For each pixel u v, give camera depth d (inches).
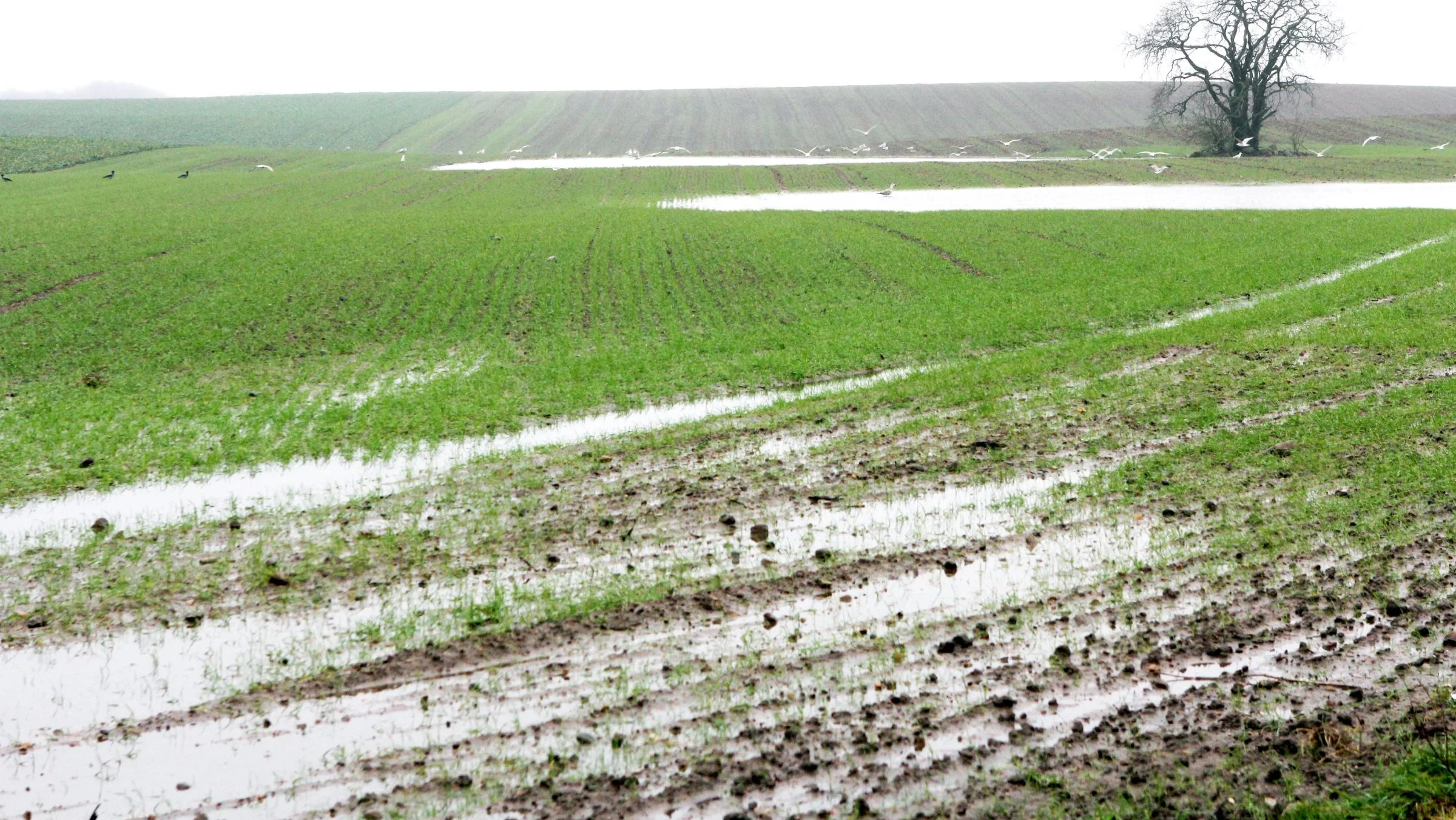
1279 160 3693.4
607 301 1350.9
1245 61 3909.9
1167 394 784.9
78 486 683.4
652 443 727.1
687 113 5851.4
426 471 692.7
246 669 433.1
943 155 4323.3
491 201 2760.8
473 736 378.3
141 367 1055.0
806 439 724.0
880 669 409.7
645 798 340.2
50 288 1446.9
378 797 346.6
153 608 492.7
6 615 490.6
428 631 457.4
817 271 1541.6
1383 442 622.5
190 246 1775.3
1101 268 1502.2
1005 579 483.5
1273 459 611.5
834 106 5999.0
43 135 4869.6
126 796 352.8
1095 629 431.2
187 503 644.7
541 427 803.4
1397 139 4601.4
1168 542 510.9
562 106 6141.7
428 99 6579.7
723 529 559.8
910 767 349.1
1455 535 485.1
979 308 1240.8
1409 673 378.3
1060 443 683.4
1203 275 1401.3
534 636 448.5
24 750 380.5
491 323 1238.9
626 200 2819.9
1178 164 3659.0
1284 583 456.8
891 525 557.6
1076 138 4877.0
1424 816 296.7
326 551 552.1
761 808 333.4
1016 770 344.2
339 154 4355.3
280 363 1064.8
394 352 1101.7
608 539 553.3
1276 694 373.7
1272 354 887.1
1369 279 1223.5
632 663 423.2
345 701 405.4
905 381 885.8
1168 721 363.6
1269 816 311.1
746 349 1071.0
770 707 387.2
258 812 342.6
